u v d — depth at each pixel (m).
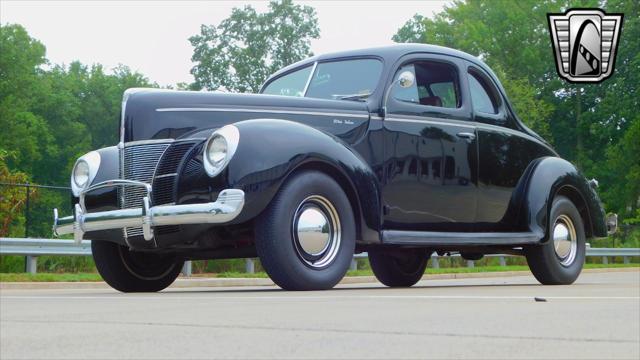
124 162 6.01
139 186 5.87
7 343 2.59
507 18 49.28
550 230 7.44
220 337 2.69
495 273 15.89
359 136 6.32
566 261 7.67
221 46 57.78
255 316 3.44
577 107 48.25
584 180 7.79
